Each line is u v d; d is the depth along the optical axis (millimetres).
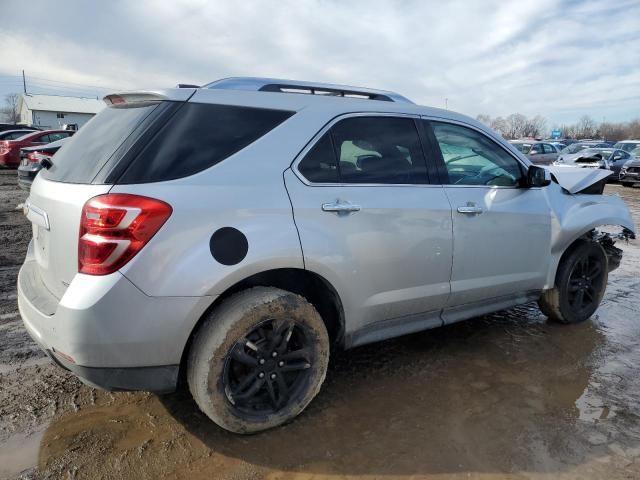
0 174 15102
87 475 2322
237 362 2527
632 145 21359
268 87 2949
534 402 3062
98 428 2676
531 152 20844
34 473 2320
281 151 2643
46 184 2566
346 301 2840
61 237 2322
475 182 3479
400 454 2539
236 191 2438
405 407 2973
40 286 2580
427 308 3285
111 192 2191
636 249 7512
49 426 2680
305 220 2615
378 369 3451
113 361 2223
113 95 2824
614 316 4613
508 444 2641
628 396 3164
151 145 2346
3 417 2740
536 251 3811
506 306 3818
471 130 3557
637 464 2500
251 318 2459
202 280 2297
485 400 3074
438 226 3164
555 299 4172
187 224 2275
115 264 2164
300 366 2715
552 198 3939
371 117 3043
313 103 2877
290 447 2570
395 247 2973
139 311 2201
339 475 2383
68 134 17328
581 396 3150
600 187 4469
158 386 2355
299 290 2863
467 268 3381
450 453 2557
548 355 3732
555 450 2598
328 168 2787
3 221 8164
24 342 3672
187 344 2518
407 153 3158
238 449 2541
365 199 2854
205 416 2811
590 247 4219
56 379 3166
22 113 73938
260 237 2449
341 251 2732
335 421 2809
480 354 3725
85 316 2133
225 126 2561
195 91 2590
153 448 2527
